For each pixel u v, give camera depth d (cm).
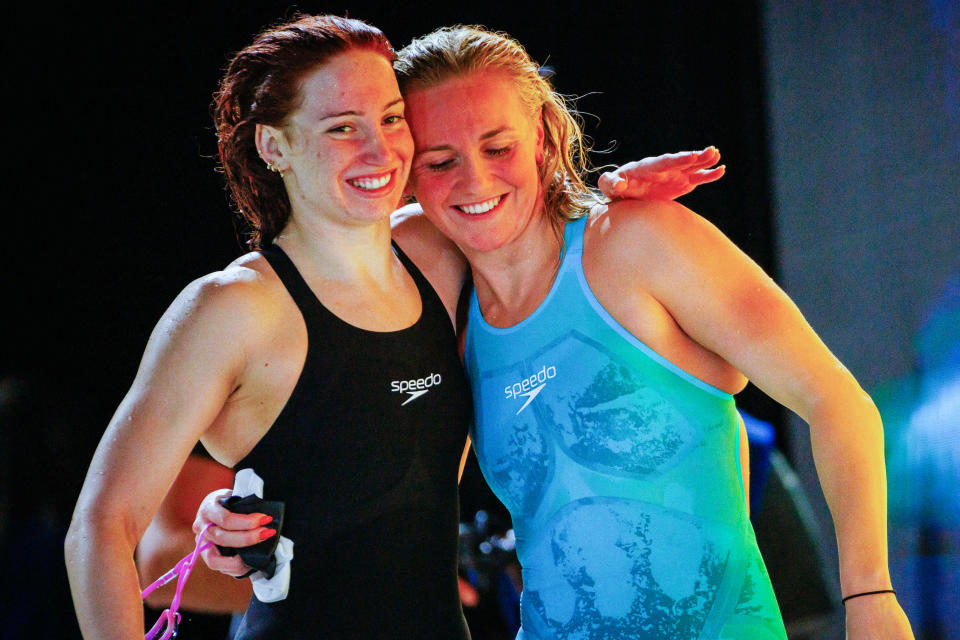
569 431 551
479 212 569
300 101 547
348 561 543
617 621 536
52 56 1226
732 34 1252
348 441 544
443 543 568
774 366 528
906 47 1151
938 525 1123
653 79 1270
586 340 552
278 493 546
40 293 1243
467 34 582
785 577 799
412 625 549
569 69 1284
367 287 564
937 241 1142
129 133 1245
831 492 507
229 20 1241
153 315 1255
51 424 1074
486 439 578
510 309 580
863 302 1184
